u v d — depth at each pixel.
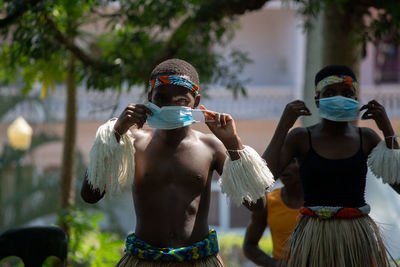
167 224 4.65
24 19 9.12
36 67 12.02
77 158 20.17
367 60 29.17
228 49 26.58
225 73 11.83
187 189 4.70
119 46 10.52
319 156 5.36
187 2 10.10
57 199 20.81
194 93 4.64
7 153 21.73
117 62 10.32
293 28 29.30
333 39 10.82
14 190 21.75
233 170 4.56
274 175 5.35
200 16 9.95
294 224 7.09
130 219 20.11
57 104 25.44
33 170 21.89
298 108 5.29
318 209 5.30
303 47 28.36
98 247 11.44
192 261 4.62
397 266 5.46
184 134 4.82
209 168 4.81
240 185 4.55
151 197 4.71
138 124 4.50
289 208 7.15
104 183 4.50
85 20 11.05
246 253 7.57
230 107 28.72
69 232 10.73
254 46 29.59
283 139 5.34
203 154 4.79
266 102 28.92
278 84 29.83
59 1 8.90
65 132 11.93
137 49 10.88
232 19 10.66
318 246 5.21
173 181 4.70
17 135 17.53
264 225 7.48
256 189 4.58
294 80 29.52
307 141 5.44
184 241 4.63
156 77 4.61
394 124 28.58
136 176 4.78
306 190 5.48
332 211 5.25
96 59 10.63
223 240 21.45
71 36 10.45
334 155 5.32
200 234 4.71
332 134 5.40
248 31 29.52
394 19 8.73
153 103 4.62
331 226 5.24
